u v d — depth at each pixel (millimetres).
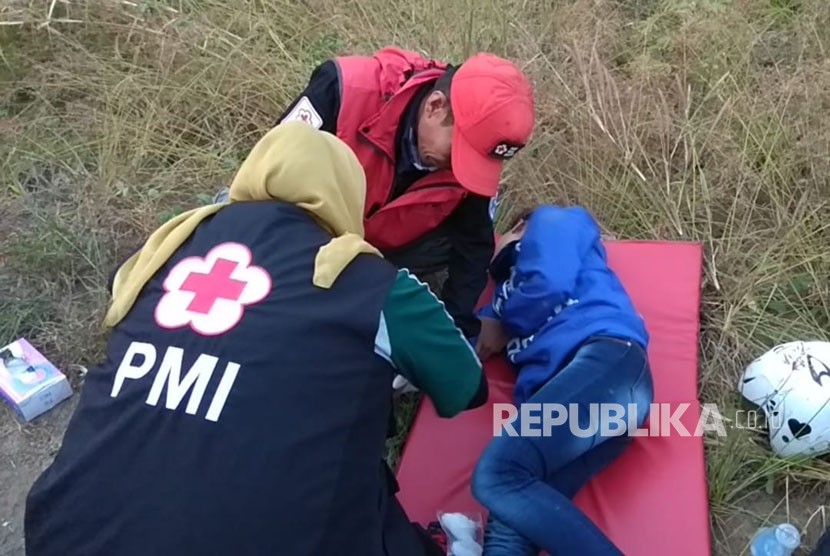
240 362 1484
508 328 2443
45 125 3279
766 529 2164
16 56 3480
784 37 3518
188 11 3639
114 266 2826
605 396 2139
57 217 2961
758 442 2389
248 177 1675
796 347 2385
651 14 3812
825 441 2262
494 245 2539
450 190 2289
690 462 2223
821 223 2812
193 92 3295
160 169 3143
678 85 3260
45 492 1520
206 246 1618
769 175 2936
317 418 1485
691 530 2098
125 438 1490
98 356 2609
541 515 1976
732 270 2779
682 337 2504
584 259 2395
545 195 3023
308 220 1647
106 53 3504
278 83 3279
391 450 2396
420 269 2533
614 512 2131
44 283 2783
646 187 2967
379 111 2217
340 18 3490
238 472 1442
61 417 2494
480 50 3381
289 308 1524
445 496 2199
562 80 3232
